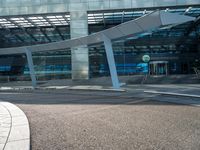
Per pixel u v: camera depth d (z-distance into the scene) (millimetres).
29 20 35062
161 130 6488
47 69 40719
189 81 25906
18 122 7691
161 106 10805
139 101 12867
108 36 20438
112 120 7918
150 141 5520
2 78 38250
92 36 21422
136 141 5539
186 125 7012
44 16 33281
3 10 32312
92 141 5621
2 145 5266
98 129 6750
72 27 31344
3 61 43688
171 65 39719
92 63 38438
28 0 31953
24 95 19359
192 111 9320
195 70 37094
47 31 40688
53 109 10695
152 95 15680
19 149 5000
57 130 6746
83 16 31172
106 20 35406
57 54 40500
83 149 5082
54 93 20453
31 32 41094
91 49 38344
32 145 5426
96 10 30812
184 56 39688
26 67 42281
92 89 21250
